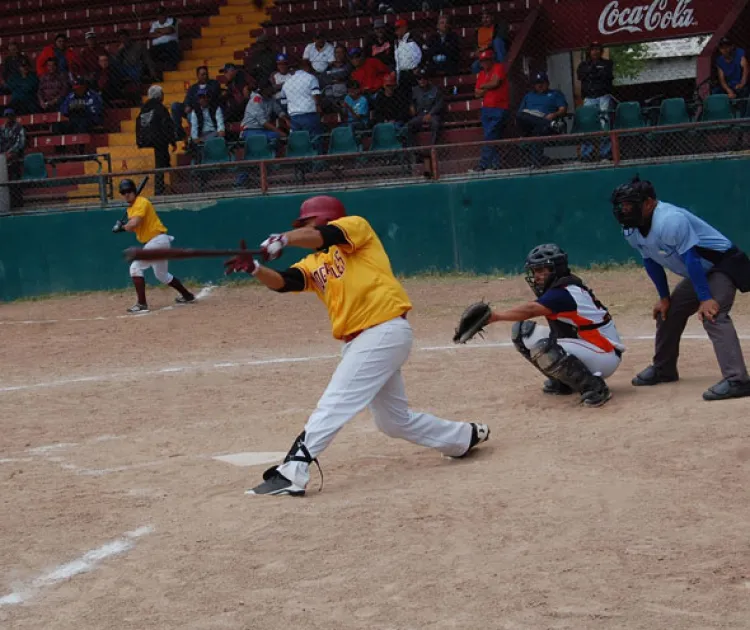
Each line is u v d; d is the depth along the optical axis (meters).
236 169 19.22
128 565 5.68
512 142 17.69
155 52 23.48
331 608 4.94
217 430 9.10
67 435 9.22
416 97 19.20
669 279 16.34
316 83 19.81
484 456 7.48
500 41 19.78
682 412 8.04
